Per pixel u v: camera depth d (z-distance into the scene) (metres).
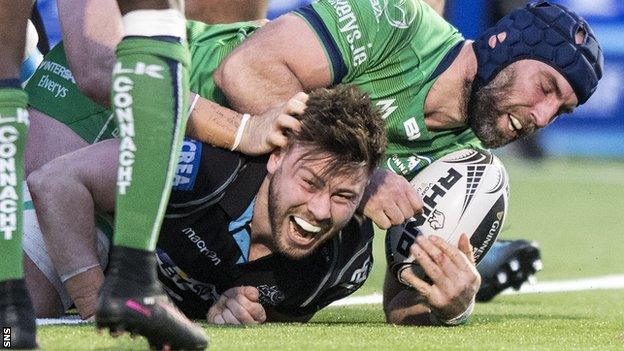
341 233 11.17
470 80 12.42
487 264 15.63
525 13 12.38
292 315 11.77
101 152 10.92
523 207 30.22
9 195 8.21
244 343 9.48
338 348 9.33
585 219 28.23
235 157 10.70
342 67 11.91
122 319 7.79
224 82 11.92
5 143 8.24
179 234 10.82
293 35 11.83
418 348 9.61
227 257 10.97
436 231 11.89
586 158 40.66
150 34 8.26
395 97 12.32
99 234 11.31
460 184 12.09
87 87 11.55
